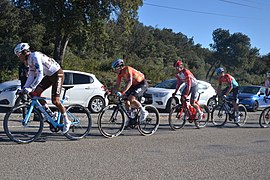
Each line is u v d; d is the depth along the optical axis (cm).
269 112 1063
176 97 1272
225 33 5903
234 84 1027
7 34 3234
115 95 739
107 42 2459
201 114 924
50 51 3275
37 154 570
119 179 463
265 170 540
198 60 6291
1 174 461
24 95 653
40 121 654
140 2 2272
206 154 628
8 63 2516
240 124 1070
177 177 483
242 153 652
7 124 622
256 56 6016
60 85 652
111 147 649
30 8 2100
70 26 2047
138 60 4184
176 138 775
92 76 1199
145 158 579
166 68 3428
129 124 775
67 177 461
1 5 3195
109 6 2153
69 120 688
